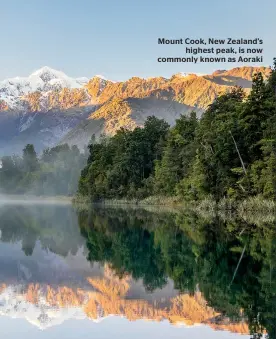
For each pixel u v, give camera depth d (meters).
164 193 120.12
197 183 84.00
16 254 32.84
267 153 70.62
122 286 22.58
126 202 137.75
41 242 40.22
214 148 79.69
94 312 17.94
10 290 21.56
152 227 53.75
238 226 52.31
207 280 23.78
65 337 15.04
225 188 77.81
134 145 137.75
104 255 32.91
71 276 25.03
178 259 30.91
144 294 20.83
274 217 63.62
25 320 16.94
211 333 15.36
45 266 28.06
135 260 30.73
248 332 15.38
